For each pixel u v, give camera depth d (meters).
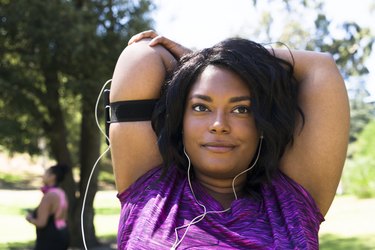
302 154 1.88
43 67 11.52
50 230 6.27
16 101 11.49
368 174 24.23
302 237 1.62
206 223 1.66
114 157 1.97
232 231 1.63
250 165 1.82
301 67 1.94
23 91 11.70
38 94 11.80
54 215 6.32
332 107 1.89
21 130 11.66
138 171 1.93
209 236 1.62
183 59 1.85
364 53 7.12
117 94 1.95
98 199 29.77
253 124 1.73
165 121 1.81
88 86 11.33
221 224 1.65
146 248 1.62
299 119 1.88
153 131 1.93
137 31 11.98
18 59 11.83
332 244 11.96
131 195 1.83
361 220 16.38
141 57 1.96
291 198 1.74
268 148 1.77
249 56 1.75
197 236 1.62
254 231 1.65
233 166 1.73
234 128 1.71
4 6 11.12
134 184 1.85
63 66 11.46
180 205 1.72
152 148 1.92
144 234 1.65
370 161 24.48
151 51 1.98
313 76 1.92
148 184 1.80
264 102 1.73
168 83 1.87
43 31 10.71
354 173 24.77
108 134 2.12
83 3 12.08
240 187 1.82
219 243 1.61
